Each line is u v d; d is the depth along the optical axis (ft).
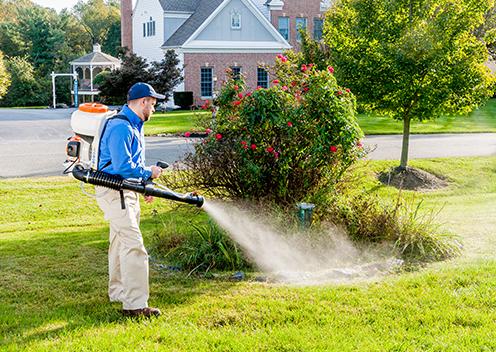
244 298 16.74
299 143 23.40
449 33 41.06
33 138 64.49
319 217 23.24
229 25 115.85
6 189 35.29
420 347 13.51
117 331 14.49
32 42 189.57
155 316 15.46
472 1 40.81
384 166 44.91
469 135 68.85
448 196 38.50
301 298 16.75
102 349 13.43
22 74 161.17
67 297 17.33
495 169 46.39
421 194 38.93
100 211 32.58
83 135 15.51
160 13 120.26
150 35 125.70
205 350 13.34
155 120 80.74
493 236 24.30
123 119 15.31
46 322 15.21
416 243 21.90
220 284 18.20
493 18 44.24
